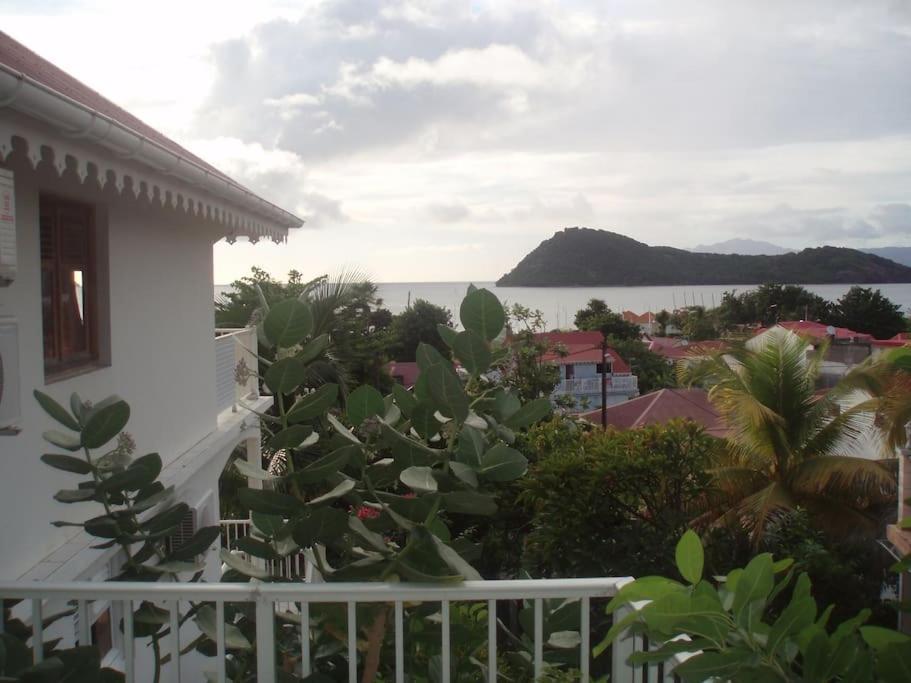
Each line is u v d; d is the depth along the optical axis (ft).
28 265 16.38
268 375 11.16
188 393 27.50
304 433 11.27
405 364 95.35
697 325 231.91
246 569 11.37
